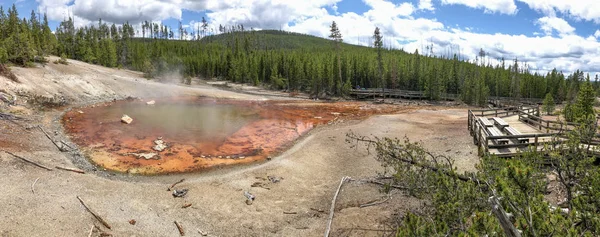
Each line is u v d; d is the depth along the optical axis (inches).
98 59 2687.0
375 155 741.3
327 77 2278.5
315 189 581.9
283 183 601.6
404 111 1637.6
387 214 451.8
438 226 247.9
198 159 735.1
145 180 602.2
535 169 295.6
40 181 515.2
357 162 708.7
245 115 1321.4
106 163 671.1
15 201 439.8
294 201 531.2
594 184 249.1
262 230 447.2
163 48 3427.7
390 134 956.6
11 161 560.7
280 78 2630.4
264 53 3240.7
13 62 1327.5
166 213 475.5
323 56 3073.3
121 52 3191.4
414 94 2325.3
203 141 879.7
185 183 582.6
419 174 376.2
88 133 858.1
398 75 2546.8
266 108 1567.4
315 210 498.0
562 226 189.6
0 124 742.5
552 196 366.6
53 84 1259.8
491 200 198.8
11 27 1840.6
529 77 2819.9
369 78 2593.5
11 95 983.0
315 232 437.4
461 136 866.1
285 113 1444.4
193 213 481.4
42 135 759.7
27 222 403.2
